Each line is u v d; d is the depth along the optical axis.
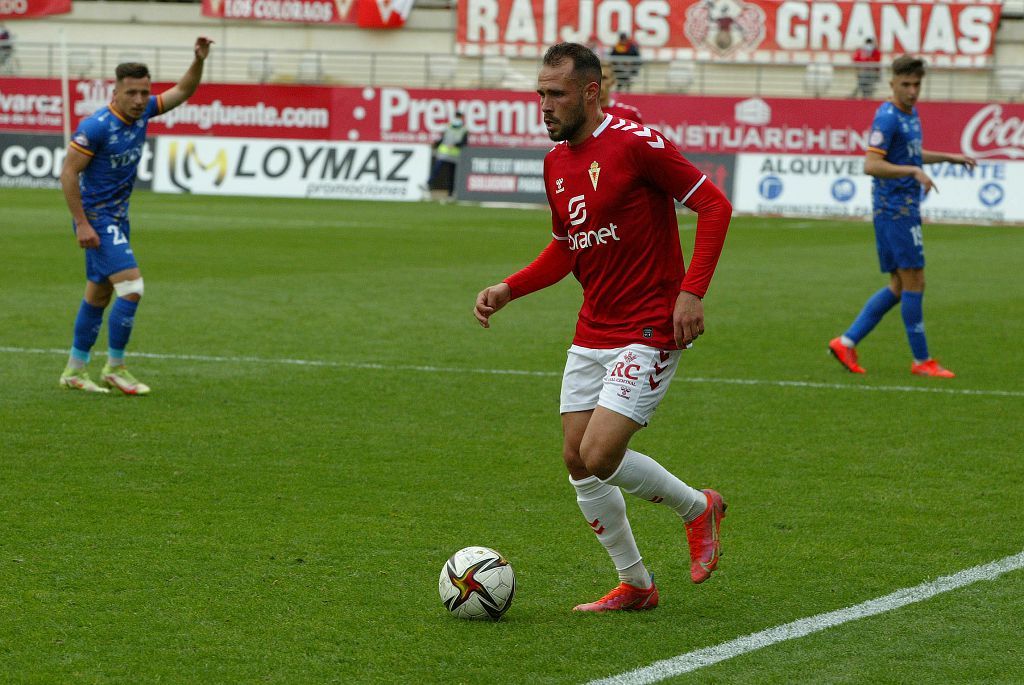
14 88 114.31
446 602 16.05
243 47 129.50
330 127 109.62
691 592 17.25
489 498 21.75
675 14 119.31
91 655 14.61
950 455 25.30
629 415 15.67
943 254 70.56
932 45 117.00
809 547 19.23
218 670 14.23
